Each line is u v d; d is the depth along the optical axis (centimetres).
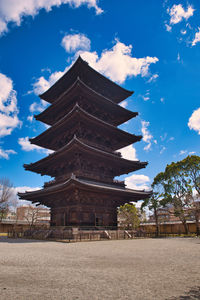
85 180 3244
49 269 965
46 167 4025
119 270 942
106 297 585
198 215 4978
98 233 2969
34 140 4175
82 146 3114
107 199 3519
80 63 3688
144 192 3928
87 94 3697
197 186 5094
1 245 2119
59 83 4147
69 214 3244
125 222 6003
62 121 3541
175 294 611
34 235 3288
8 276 837
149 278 800
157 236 4816
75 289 662
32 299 570
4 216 6712
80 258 1287
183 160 5334
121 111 4238
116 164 3850
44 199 3741
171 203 5347
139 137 4109
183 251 1688
